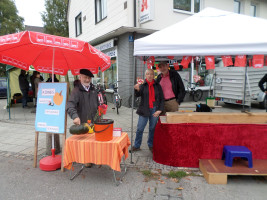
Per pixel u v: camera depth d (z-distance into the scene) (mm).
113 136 3061
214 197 2648
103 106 3137
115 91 8344
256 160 3320
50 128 3346
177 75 4156
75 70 3963
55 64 3875
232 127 3332
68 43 2520
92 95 3445
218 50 3000
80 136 3080
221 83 8844
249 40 2953
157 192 2775
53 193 2760
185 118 3412
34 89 9484
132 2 8141
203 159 3377
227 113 3480
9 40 2395
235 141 3352
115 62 9797
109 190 2824
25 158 3895
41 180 3086
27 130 5887
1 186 2928
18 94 10789
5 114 8273
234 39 3006
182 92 4129
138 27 7953
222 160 3332
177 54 3100
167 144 3465
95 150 2789
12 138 5148
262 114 3395
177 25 3551
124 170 3383
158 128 3609
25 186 2928
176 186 2912
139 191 2801
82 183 3002
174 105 4125
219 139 3355
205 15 3633
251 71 8062
